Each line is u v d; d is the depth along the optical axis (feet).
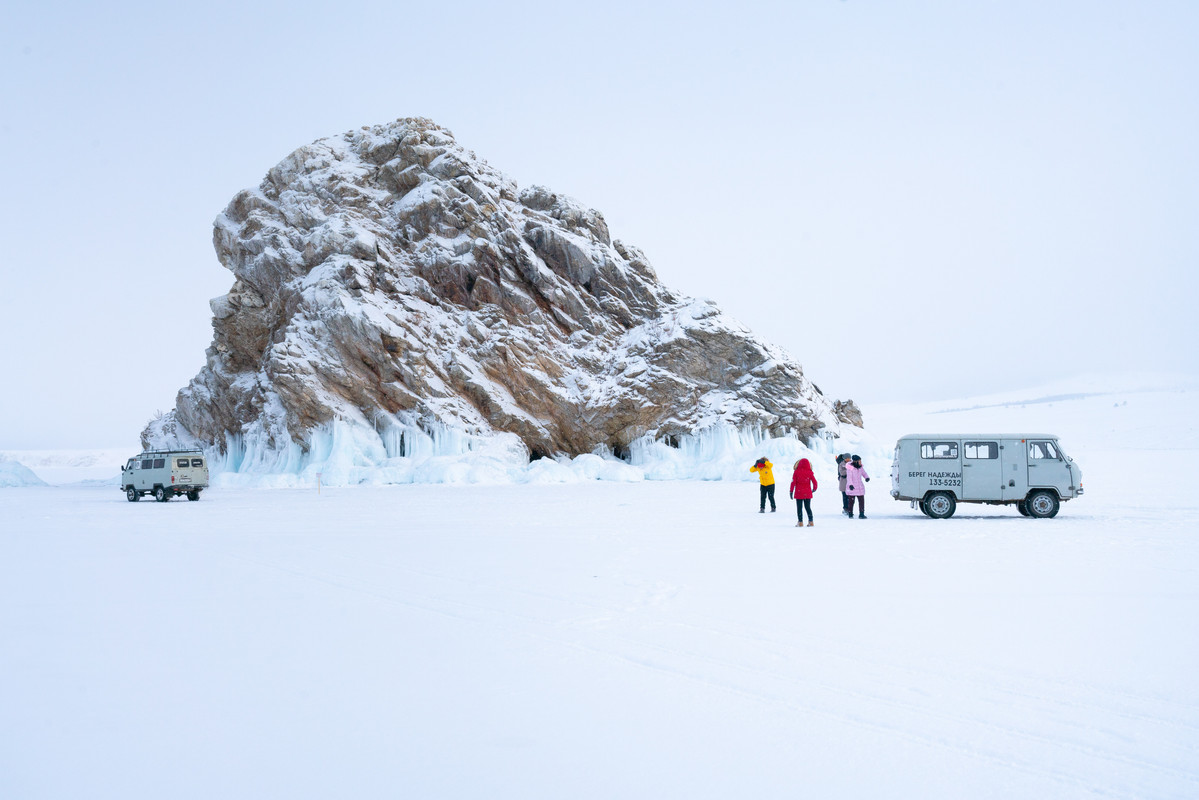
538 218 233.96
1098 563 46.65
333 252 213.46
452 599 38.04
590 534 67.56
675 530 70.23
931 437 82.33
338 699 23.03
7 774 17.99
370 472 181.16
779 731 20.03
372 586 42.06
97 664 27.14
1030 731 19.83
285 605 37.19
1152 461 199.72
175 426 253.24
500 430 201.67
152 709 22.38
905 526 71.97
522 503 111.04
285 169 237.66
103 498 151.33
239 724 21.08
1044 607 34.24
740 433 196.13
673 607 35.24
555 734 19.99
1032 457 79.71
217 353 236.84
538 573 45.60
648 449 201.16
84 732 20.62
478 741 19.57
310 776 17.61
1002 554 51.19
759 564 48.01
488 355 207.31
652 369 205.87
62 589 42.29
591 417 203.72
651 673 25.22
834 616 32.89
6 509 116.16
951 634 29.53
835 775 17.28
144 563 52.65
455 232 225.76
